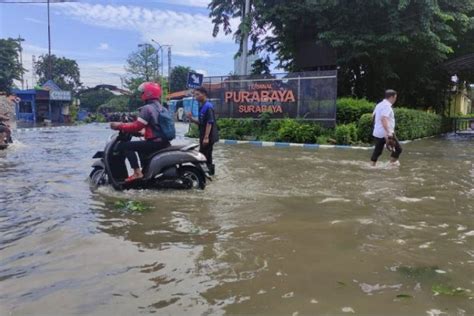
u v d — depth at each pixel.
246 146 14.78
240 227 4.44
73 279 3.12
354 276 3.20
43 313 2.62
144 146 6.40
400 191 6.38
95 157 6.84
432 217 4.91
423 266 3.41
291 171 8.36
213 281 3.10
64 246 3.81
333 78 15.95
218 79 18.73
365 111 16.12
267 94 17.56
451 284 3.07
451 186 6.81
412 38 19.28
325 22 19.92
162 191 6.25
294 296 2.86
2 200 5.60
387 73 20.83
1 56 50.66
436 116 22.45
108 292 2.91
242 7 23.84
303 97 16.70
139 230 4.31
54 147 13.33
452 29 21.17
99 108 67.56
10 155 10.89
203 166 6.91
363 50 19.88
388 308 2.70
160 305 2.73
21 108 40.91
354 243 3.96
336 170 8.54
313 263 3.45
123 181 6.43
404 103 24.45
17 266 3.36
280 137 16.05
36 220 4.64
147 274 3.22
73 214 4.91
